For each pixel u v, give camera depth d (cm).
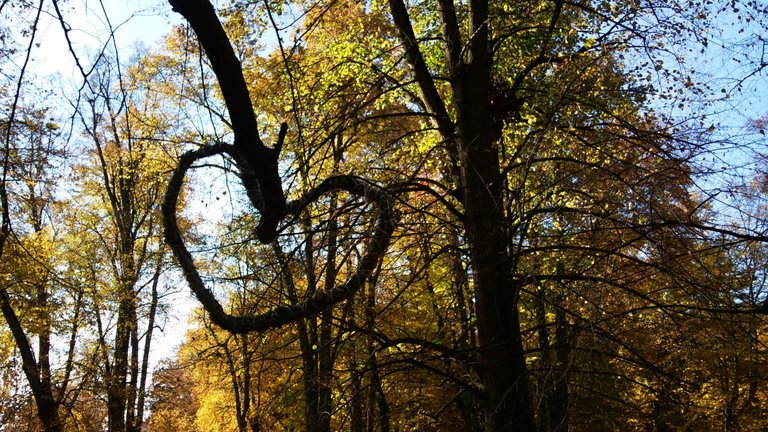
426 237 722
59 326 1755
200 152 529
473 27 825
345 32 1020
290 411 1255
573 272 757
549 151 823
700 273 762
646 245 762
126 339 1995
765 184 625
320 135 877
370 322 727
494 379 732
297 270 763
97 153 1836
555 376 697
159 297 1953
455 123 847
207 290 515
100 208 2144
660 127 789
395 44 962
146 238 2009
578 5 765
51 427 1719
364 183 568
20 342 1678
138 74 1517
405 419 1452
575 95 795
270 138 1201
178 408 2345
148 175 1728
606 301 741
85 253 1906
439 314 1135
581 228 805
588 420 1376
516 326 754
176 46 1434
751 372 1466
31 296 1703
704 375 1551
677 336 781
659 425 1645
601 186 746
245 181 499
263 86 1055
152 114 1580
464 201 781
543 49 827
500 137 834
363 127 984
